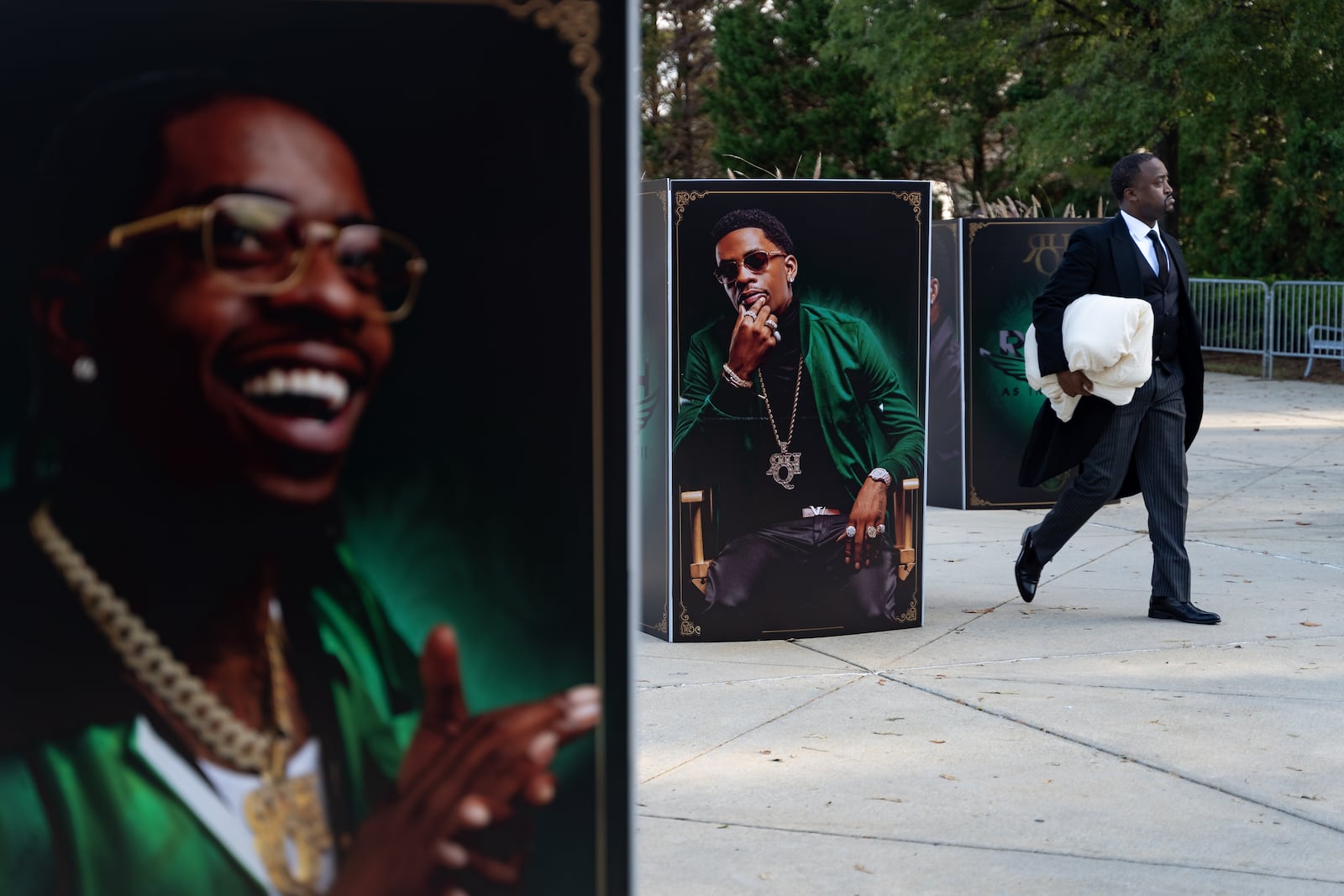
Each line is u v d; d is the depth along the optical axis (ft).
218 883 7.36
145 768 7.26
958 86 81.71
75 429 7.06
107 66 6.88
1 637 7.09
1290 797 13.01
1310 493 32.45
